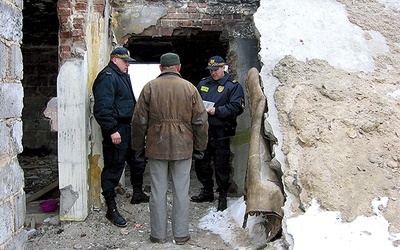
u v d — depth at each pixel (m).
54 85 9.44
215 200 6.01
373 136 4.48
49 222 5.14
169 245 4.57
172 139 4.48
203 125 4.60
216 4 6.64
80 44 5.06
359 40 5.66
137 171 5.69
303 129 4.53
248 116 6.30
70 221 5.04
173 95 4.49
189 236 4.68
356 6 6.17
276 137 4.56
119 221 5.00
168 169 4.70
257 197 4.15
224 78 5.59
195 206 5.76
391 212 3.82
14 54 2.96
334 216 3.81
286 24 5.73
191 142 4.60
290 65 5.18
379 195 3.97
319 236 3.67
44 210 5.41
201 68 8.65
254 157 4.54
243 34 6.57
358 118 4.60
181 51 8.18
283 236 3.85
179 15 6.63
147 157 4.57
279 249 3.80
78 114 4.97
